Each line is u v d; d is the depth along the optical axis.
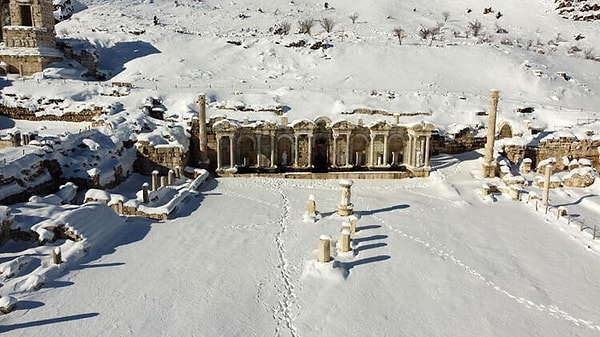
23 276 19.12
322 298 18.97
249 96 49.25
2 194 25.41
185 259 22.02
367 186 36.97
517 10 111.44
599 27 102.81
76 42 57.38
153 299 18.27
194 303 18.11
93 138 35.00
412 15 105.56
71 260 20.73
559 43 92.12
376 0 114.31
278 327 16.88
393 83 60.53
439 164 42.59
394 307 18.48
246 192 34.31
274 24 92.88
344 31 87.81
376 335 16.64
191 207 30.14
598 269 22.38
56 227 22.34
